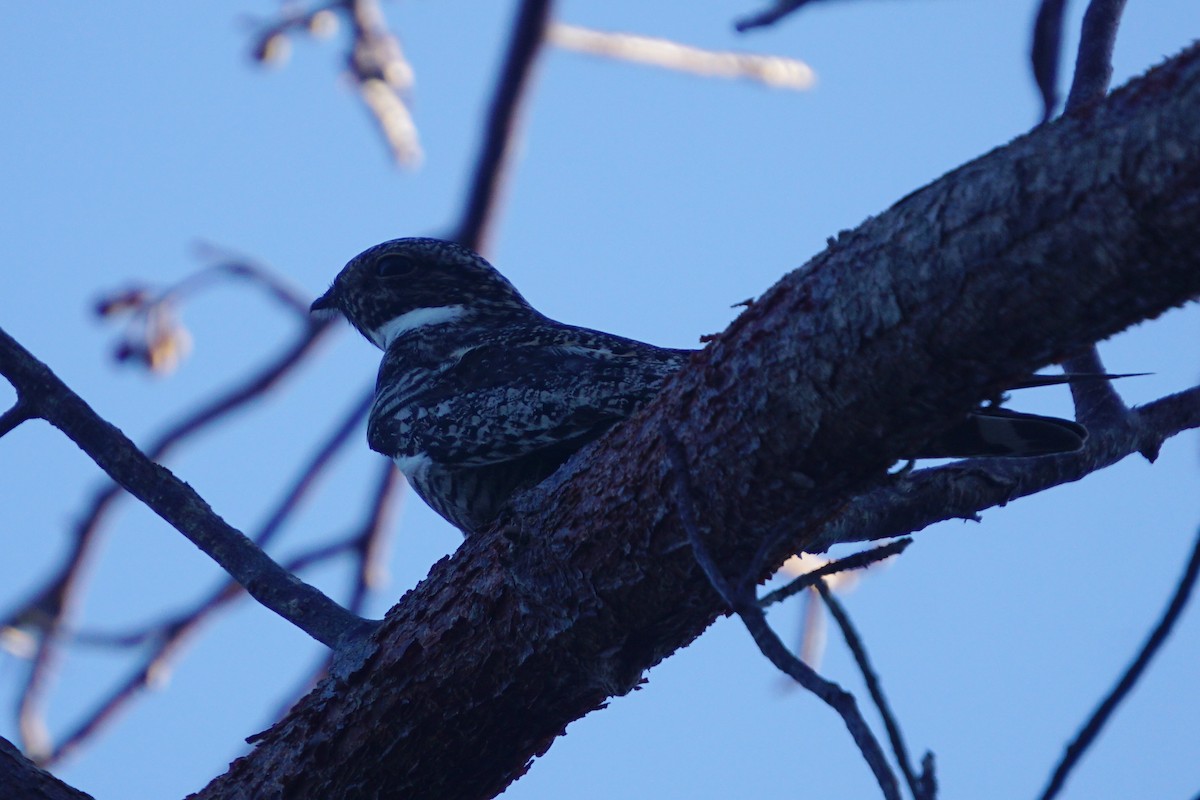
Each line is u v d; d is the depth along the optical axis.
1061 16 8.55
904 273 6.17
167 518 9.43
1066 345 6.09
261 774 8.44
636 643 7.84
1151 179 5.46
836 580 11.80
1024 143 5.92
